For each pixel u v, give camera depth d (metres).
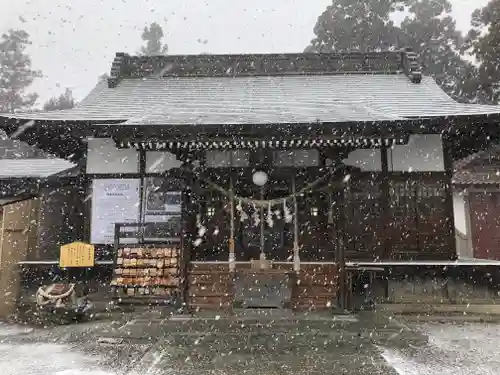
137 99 16.72
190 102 15.78
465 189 19.97
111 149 14.20
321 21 34.38
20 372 6.98
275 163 13.35
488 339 9.09
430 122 12.61
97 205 13.92
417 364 7.24
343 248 11.14
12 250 12.38
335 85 17.80
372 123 11.38
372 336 8.80
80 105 16.03
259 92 17.05
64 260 11.89
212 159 13.45
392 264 12.47
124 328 9.51
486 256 20.02
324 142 12.03
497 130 13.31
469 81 26.70
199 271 11.51
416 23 32.47
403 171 13.52
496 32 24.44
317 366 7.14
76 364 7.37
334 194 11.33
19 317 11.66
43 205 14.30
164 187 12.76
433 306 12.26
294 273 11.07
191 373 6.84
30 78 46.88
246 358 7.57
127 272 12.55
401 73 19.11
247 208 13.39
